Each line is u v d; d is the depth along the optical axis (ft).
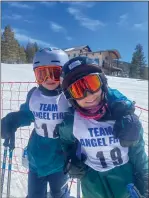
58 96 3.36
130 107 2.31
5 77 20.29
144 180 2.34
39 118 3.45
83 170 2.64
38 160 3.47
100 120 2.38
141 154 2.40
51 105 3.37
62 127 2.63
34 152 3.50
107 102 2.37
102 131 2.39
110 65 66.33
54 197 3.65
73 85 2.30
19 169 5.12
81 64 2.30
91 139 2.44
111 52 66.28
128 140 2.25
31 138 3.64
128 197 2.49
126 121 2.27
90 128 2.42
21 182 4.71
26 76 23.99
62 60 3.33
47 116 3.38
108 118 2.36
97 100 2.32
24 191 4.44
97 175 2.55
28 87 15.14
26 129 7.45
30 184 3.58
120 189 2.48
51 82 3.32
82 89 2.27
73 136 2.61
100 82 2.29
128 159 2.48
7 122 3.70
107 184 2.52
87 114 2.36
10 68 31.71
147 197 2.26
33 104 3.49
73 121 2.51
